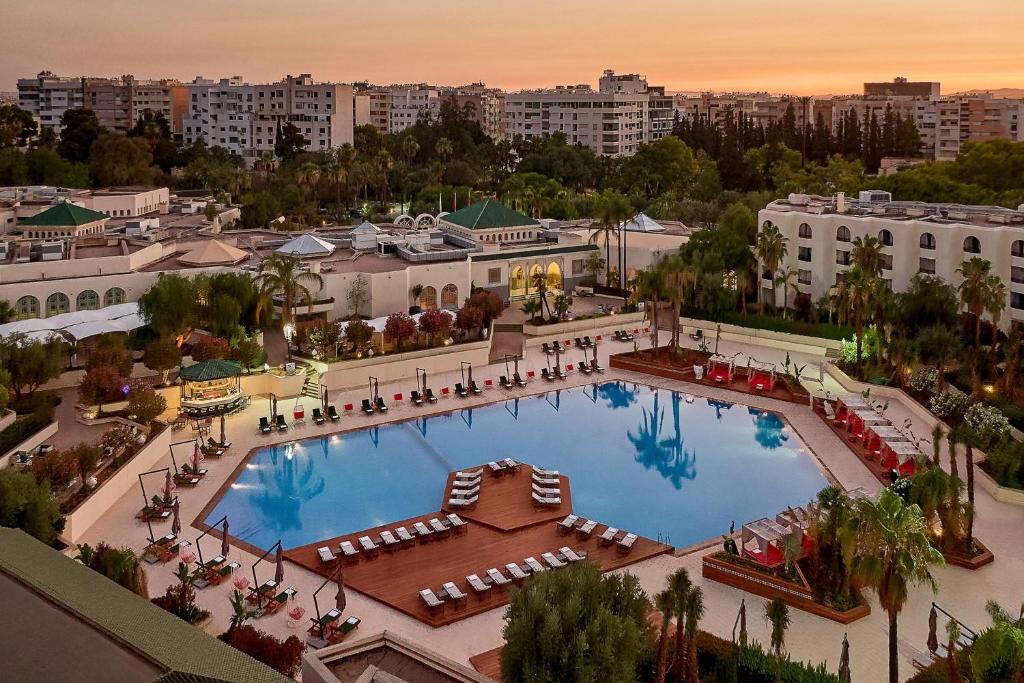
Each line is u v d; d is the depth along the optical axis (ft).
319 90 647.97
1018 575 129.39
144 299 213.66
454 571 132.57
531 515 151.43
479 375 232.53
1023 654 88.94
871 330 225.56
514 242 317.83
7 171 413.39
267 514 153.58
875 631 116.06
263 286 225.76
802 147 627.05
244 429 190.70
